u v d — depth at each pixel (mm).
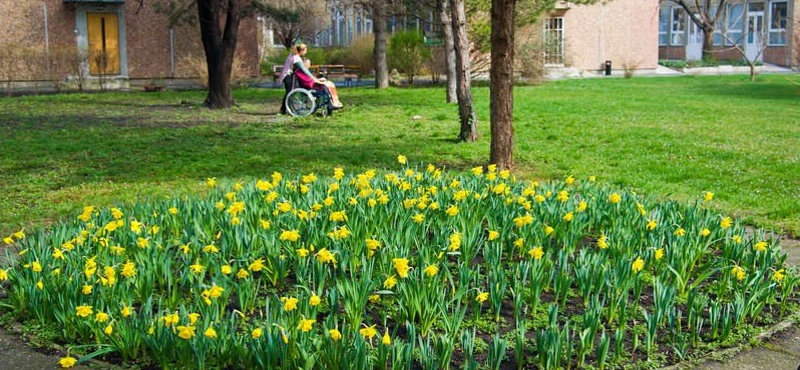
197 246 6207
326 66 35281
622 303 5188
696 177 11617
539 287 5586
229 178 11422
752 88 31375
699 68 47594
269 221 6859
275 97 27328
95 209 8188
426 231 7074
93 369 4766
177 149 14289
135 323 4910
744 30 55406
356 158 13188
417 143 14938
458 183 8133
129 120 19438
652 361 4930
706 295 5742
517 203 7367
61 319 5195
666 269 6160
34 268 5504
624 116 20172
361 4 30484
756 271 6027
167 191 10578
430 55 34406
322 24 49906
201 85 34812
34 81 31734
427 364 4375
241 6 26359
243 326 5250
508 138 11484
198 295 5391
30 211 9469
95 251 6430
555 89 30750
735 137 15930
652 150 14164
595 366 4840
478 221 7359
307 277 6008
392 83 35156
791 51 51812
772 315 5832
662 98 26234
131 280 5664
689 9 55781
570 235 6879
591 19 44094
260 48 46844
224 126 18016
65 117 20188
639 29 45844
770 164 12617
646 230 6895
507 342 5086
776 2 53500
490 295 5492
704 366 4941
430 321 5227
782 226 8695
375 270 6379
